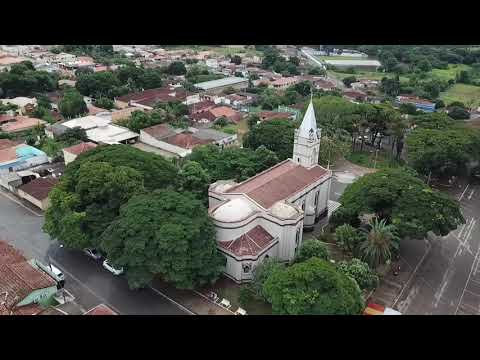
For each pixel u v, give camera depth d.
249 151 113.50
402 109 182.75
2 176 107.19
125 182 78.06
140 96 189.50
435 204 80.38
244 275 73.62
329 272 61.19
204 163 109.44
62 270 76.75
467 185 122.94
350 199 87.25
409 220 79.00
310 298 58.78
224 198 82.31
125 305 68.69
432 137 119.81
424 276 80.44
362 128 143.00
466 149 117.06
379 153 142.88
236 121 172.00
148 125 146.75
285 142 121.25
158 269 64.56
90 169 79.94
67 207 76.94
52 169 118.44
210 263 69.81
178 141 135.38
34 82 182.75
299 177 90.19
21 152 120.56
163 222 67.62
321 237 88.75
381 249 74.38
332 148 124.31
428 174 123.06
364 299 68.94
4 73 182.38
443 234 79.38
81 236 74.75
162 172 90.31
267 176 88.50
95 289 72.19
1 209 97.94
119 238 67.00
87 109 167.25
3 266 69.62
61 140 130.50
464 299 74.38
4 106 157.25
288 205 78.00
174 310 68.00
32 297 65.62
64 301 68.81
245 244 73.81
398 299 73.44
